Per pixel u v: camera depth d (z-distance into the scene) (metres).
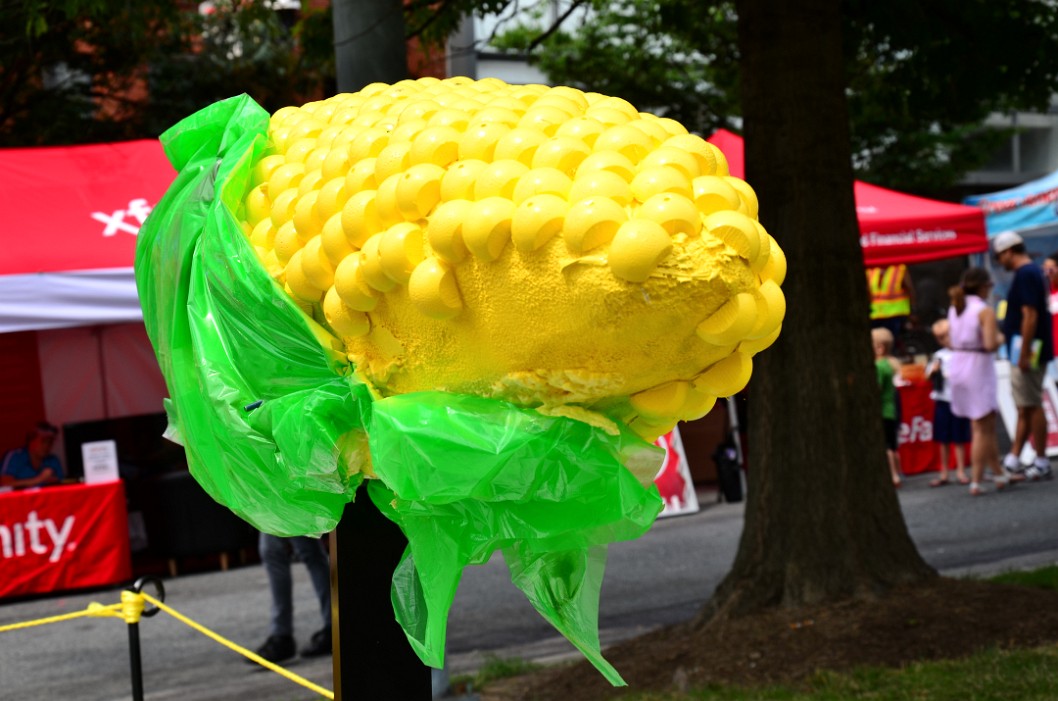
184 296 2.07
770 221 5.34
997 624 4.84
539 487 1.68
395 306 1.65
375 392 1.75
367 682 2.17
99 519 8.55
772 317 1.58
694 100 13.00
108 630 7.50
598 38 12.40
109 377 10.64
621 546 9.27
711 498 11.46
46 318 7.57
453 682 5.29
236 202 1.97
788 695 4.33
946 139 15.70
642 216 1.45
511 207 1.51
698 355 1.55
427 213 1.60
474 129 1.62
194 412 2.06
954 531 8.85
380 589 2.17
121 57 11.59
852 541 5.27
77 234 7.86
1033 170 21.42
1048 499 9.89
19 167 8.30
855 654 4.72
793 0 5.22
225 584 8.80
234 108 2.13
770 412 5.39
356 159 1.74
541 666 5.50
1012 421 12.03
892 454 11.09
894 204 10.04
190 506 9.15
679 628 5.44
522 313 1.53
